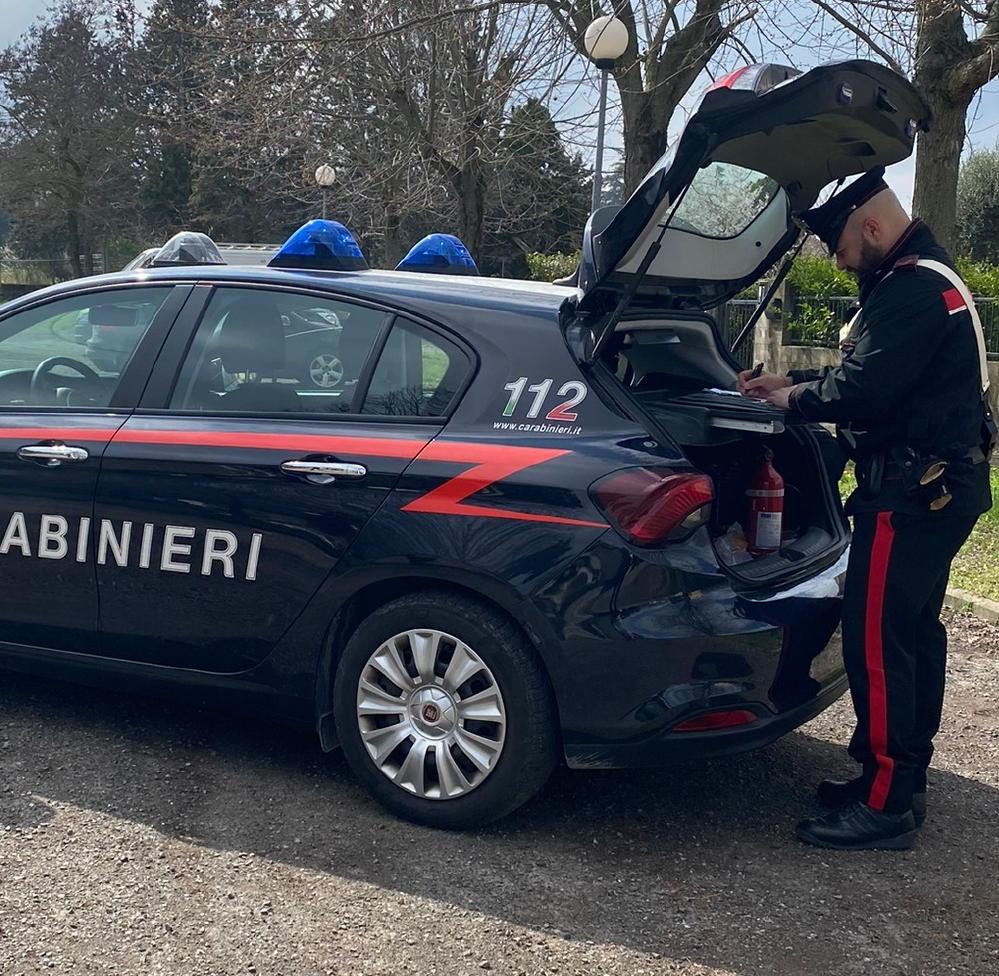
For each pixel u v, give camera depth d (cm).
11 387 421
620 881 326
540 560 327
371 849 337
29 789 366
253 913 301
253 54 1492
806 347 1369
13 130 4378
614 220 325
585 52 1223
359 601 364
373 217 2095
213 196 4359
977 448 334
